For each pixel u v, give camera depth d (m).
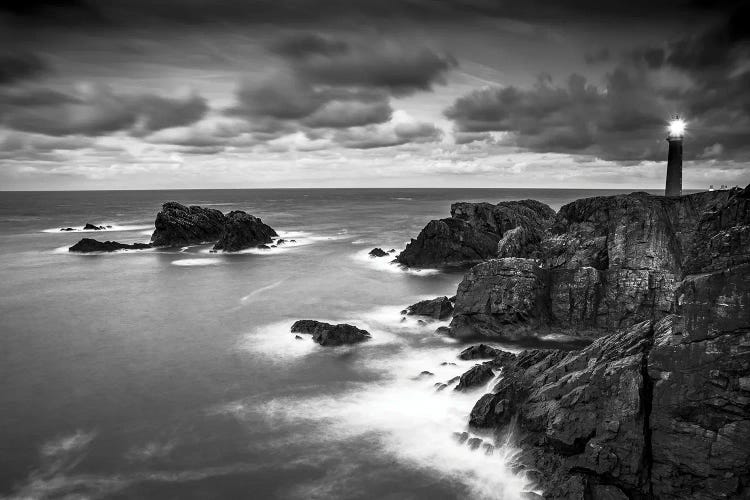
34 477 22.50
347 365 33.72
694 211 37.09
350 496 20.62
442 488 20.69
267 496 20.91
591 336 36.62
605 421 18.92
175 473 22.61
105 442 25.17
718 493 16.70
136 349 37.62
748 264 17.06
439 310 42.94
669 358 18.39
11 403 29.25
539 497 19.02
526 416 21.98
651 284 35.31
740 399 16.81
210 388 30.86
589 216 40.78
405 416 26.36
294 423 26.44
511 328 37.97
